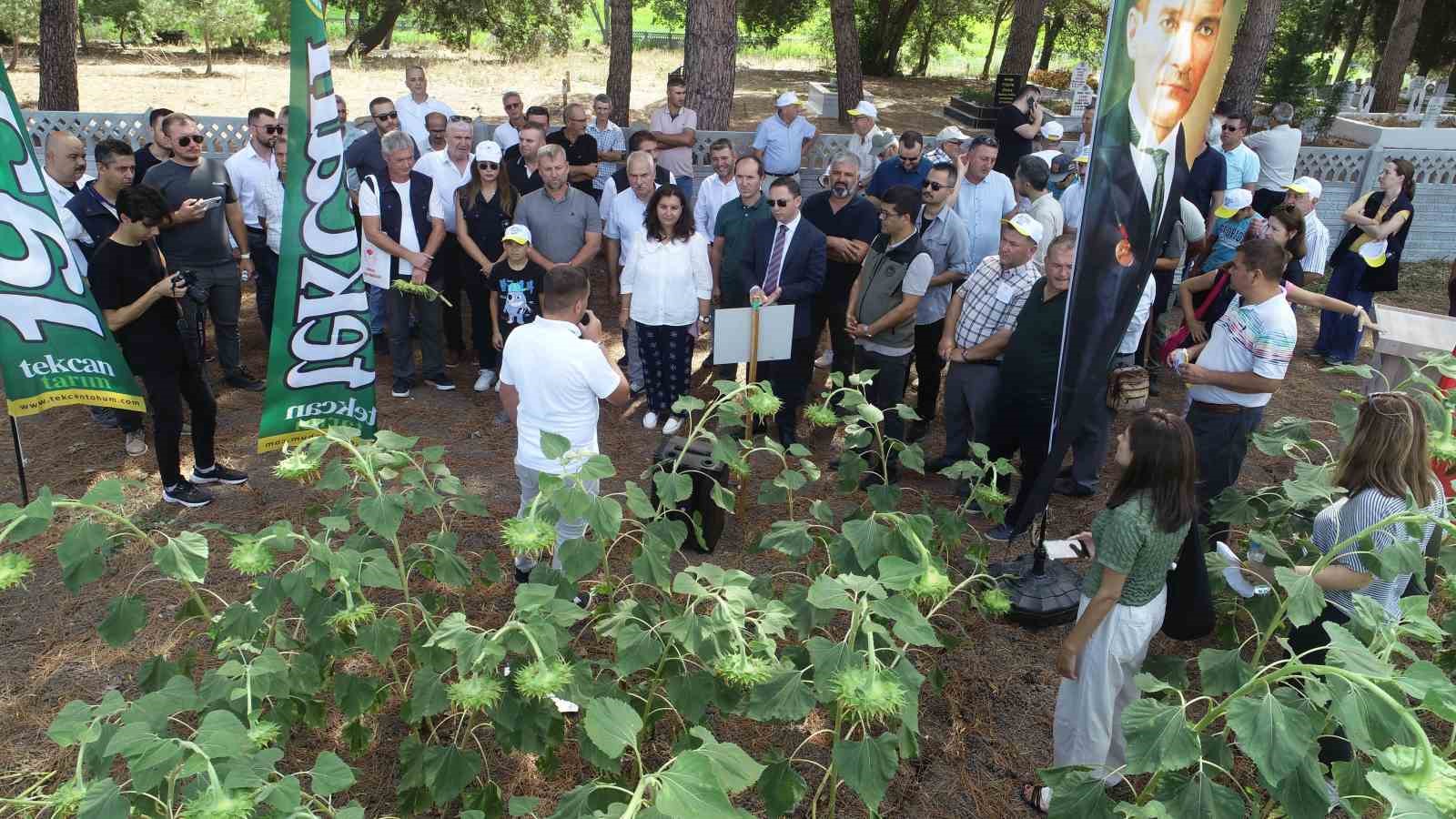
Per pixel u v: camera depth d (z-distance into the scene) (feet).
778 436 22.21
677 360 21.38
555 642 8.79
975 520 18.74
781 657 10.53
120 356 16.98
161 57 99.35
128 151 19.70
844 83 67.82
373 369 18.37
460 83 89.56
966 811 12.08
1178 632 11.39
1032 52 74.74
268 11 108.68
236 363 23.62
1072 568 16.99
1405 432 10.70
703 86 40.68
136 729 7.84
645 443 21.81
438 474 12.41
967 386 18.62
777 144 34.81
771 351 18.35
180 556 10.39
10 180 15.28
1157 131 12.39
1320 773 8.11
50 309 16.06
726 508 13.96
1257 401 15.52
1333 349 28.84
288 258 16.63
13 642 14.40
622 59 54.90
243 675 9.72
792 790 9.64
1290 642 12.05
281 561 16.25
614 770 9.74
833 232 21.53
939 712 13.79
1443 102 70.23
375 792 11.87
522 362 13.47
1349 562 10.71
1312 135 63.26
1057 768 9.37
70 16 45.24
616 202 24.86
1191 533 10.77
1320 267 26.86
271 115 23.26
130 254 16.40
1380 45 89.61
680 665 11.23
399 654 14.01
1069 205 24.76
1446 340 21.27
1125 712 8.65
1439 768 6.95
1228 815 8.41
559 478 10.47
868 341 19.35
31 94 72.69
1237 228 25.32
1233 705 8.15
